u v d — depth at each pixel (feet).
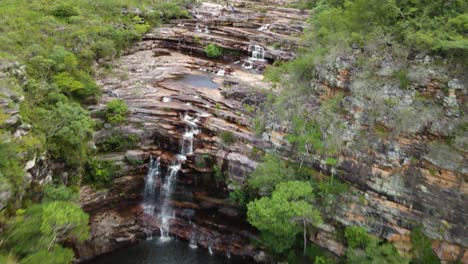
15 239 72.59
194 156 119.14
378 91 91.86
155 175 125.18
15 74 99.30
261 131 114.21
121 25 182.60
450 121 82.74
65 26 150.51
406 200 87.40
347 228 93.40
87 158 110.73
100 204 115.75
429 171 84.69
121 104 124.98
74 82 117.80
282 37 174.91
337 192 95.96
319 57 105.70
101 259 108.58
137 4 206.28
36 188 89.10
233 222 117.50
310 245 99.35
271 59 168.55
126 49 177.37
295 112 107.34
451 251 83.05
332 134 98.22
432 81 85.56
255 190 107.55
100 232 111.75
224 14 218.59
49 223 74.79
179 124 126.11
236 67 169.48
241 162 111.96
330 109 100.01
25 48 122.31
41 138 92.79
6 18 137.69
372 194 91.91
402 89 88.99
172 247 114.32
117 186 118.83
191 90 144.15
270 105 118.52
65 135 98.53
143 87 144.87
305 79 110.52
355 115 95.30
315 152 101.30
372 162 91.76
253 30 189.88
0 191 72.59
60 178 101.19
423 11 94.53
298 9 219.61
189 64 171.73
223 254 110.93
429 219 85.10
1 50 113.39
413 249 86.53
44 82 109.50
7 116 82.33
